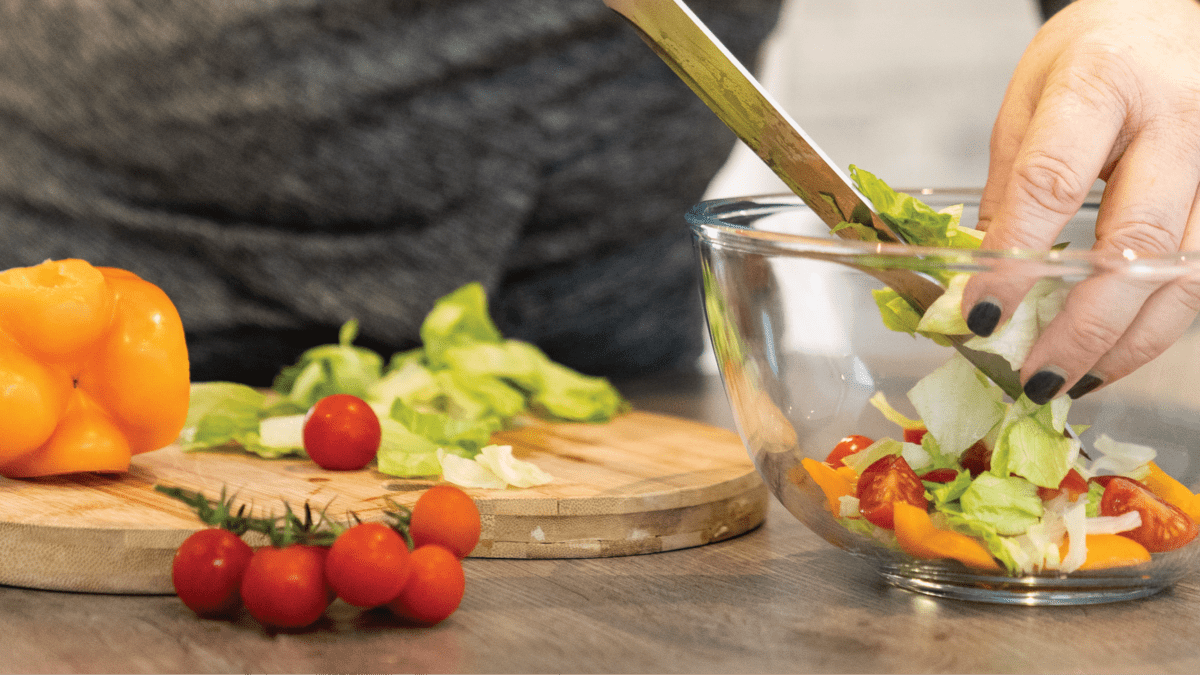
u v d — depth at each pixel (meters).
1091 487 0.71
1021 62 0.77
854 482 0.72
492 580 0.75
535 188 1.25
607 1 0.73
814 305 0.70
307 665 0.67
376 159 1.18
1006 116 0.76
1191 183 0.71
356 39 1.13
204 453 0.86
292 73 1.12
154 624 0.70
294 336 1.28
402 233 1.23
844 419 0.71
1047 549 0.70
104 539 0.73
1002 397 0.70
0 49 1.13
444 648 0.69
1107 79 0.71
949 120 1.83
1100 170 0.73
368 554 0.68
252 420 0.88
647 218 1.33
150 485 0.79
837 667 0.67
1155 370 0.69
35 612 0.71
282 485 0.81
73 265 0.79
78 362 0.79
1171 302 0.68
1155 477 0.71
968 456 0.71
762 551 0.80
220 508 0.71
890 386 0.71
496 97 1.19
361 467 0.84
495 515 0.78
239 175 1.17
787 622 0.71
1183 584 0.75
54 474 0.80
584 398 0.94
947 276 0.68
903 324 0.70
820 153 0.73
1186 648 0.69
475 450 0.85
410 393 0.93
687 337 1.47
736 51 1.28
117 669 0.67
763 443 0.73
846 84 1.82
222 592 0.70
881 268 0.69
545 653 0.68
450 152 1.20
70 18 1.10
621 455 0.86
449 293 1.26
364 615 0.71
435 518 0.72
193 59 1.11
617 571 0.77
